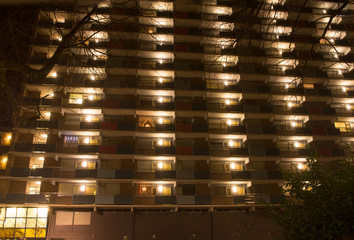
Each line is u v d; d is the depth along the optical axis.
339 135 36.41
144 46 38.00
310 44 39.22
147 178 33.03
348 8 40.47
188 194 33.53
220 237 31.22
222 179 33.09
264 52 38.38
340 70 40.88
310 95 37.84
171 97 36.97
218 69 38.62
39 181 31.98
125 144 33.72
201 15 39.91
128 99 35.97
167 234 30.86
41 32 36.50
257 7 10.84
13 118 10.86
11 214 30.25
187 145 35.25
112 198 31.11
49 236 29.72
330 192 7.71
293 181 8.45
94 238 30.06
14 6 7.56
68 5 8.06
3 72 8.95
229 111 36.44
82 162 32.97
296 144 36.91
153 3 38.09
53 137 33.19
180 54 37.41
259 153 34.62
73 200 30.64
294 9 39.19
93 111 34.19
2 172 31.86
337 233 7.28
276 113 36.38
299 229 8.04
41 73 8.45
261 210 32.69
